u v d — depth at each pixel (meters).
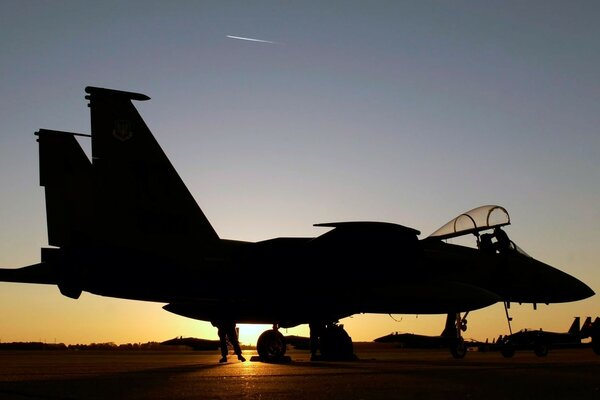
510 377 7.95
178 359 17.20
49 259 12.21
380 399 5.43
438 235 16.12
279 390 6.21
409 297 14.66
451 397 5.59
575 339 21.11
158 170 12.77
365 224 12.88
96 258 12.14
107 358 18.39
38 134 12.67
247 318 13.38
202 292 12.94
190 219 13.03
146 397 5.66
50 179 12.51
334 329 14.62
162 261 12.56
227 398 5.52
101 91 12.41
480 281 16.00
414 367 10.87
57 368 11.34
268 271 13.41
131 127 12.58
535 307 17.12
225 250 13.31
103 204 12.31
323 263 13.58
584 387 6.55
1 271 12.55
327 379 7.62
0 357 19.89
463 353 16.75
